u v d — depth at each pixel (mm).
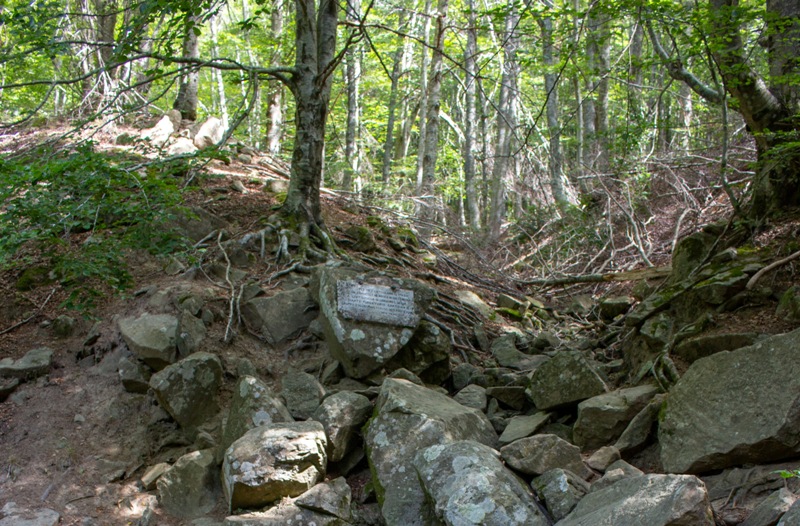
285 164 12203
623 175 12953
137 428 5875
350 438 5500
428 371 6676
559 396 5738
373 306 6438
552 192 14898
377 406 5508
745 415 4371
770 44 7203
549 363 5934
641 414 5109
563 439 5121
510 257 13273
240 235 8367
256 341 6867
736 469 4277
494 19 8562
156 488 5340
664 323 6367
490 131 24766
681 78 7973
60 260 6211
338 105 23641
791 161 6781
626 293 9781
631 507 3658
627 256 11328
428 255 9922
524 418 5828
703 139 14203
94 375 6352
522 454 4738
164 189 6184
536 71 19375
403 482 4871
